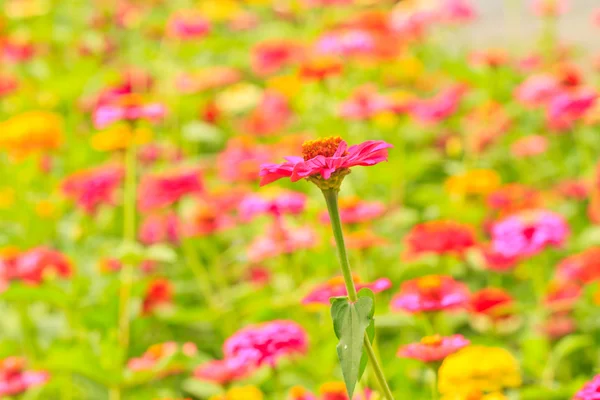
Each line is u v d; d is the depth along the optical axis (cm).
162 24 393
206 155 305
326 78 265
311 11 397
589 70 313
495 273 214
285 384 185
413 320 174
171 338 205
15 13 375
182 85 281
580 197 241
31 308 218
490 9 452
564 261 198
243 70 354
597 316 193
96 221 254
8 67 356
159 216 235
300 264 208
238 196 222
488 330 194
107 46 378
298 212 193
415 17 331
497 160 275
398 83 321
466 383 156
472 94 318
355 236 186
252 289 199
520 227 188
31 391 185
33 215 240
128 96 195
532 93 260
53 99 317
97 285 203
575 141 286
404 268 207
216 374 171
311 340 185
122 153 224
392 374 175
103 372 176
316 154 134
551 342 191
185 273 234
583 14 443
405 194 258
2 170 278
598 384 141
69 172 291
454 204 228
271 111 294
